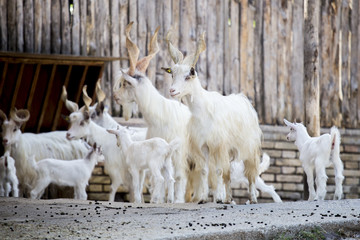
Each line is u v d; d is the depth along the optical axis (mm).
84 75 18078
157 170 13602
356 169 21594
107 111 18562
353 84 21859
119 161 15672
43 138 16734
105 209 10789
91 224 8922
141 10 19312
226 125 12781
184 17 19797
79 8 18719
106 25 18953
